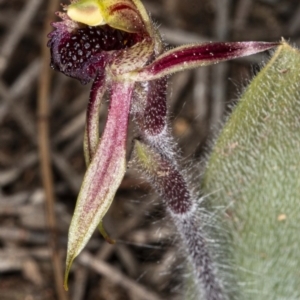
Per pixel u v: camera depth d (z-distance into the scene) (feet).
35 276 0.58
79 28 0.43
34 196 0.60
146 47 0.41
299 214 0.47
